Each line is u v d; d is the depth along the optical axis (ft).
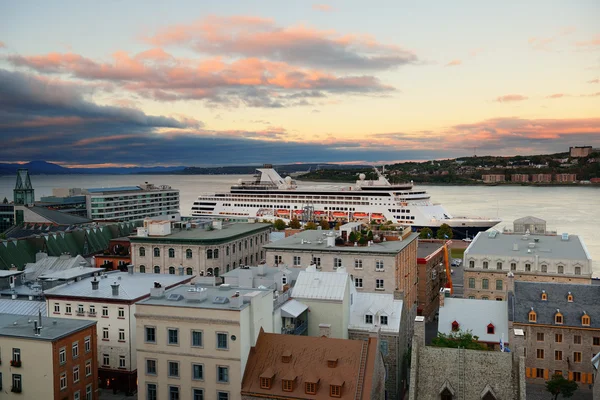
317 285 290.15
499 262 435.94
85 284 327.26
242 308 221.25
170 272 429.79
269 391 216.13
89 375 264.72
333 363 215.92
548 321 323.37
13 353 246.47
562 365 322.34
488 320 331.16
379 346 232.94
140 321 234.17
